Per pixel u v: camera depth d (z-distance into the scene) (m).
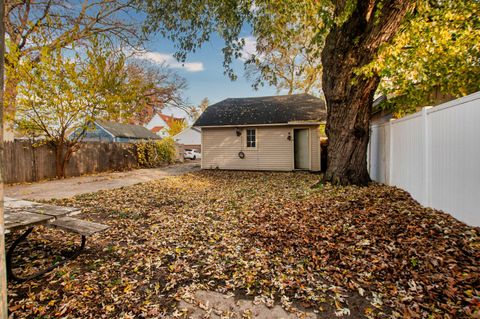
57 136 11.28
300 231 3.86
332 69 6.48
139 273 2.92
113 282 2.73
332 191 6.11
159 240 3.90
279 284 2.59
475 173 3.01
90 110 10.98
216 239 3.88
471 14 4.89
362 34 5.86
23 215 3.00
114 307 2.32
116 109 11.30
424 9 5.41
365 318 2.04
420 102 6.45
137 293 2.53
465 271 2.32
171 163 21.67
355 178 6.66
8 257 2.72
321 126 13.73
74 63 10.10
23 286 2.65
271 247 3.45
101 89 10.77
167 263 3.15
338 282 2.54
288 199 5.86
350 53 6.08
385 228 3.48
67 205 6.31
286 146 13.43
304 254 3.17
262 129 13.79
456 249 2.66
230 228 4.33
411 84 5.92
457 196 3.37
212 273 2.88
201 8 6.70
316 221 4.16
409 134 5.02
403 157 5.38
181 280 2.76
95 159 13.94
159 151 19.61
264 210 5.14
